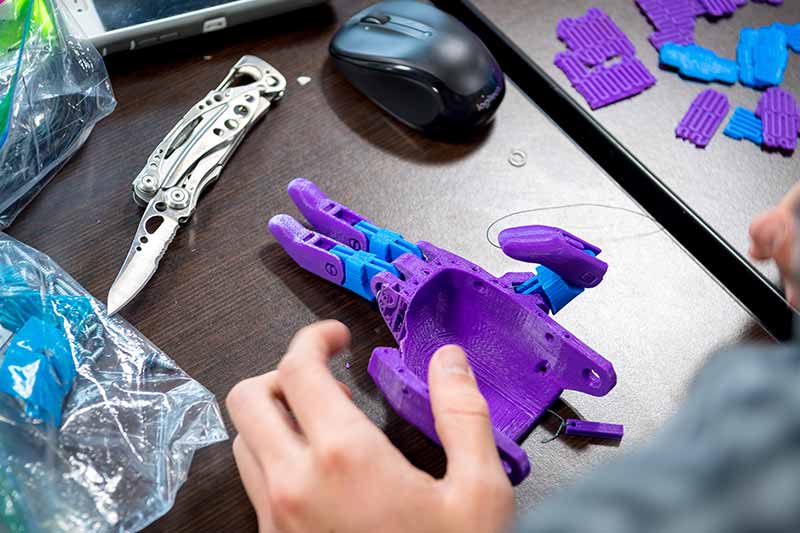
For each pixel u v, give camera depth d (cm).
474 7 86
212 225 69
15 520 52
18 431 54
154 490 55
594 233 72
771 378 25
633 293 68
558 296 62
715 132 79
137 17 76
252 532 54
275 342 63
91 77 73
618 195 75
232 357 62
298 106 78
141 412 58
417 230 71
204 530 54
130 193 70
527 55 83
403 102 75
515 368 60
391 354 52
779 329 71
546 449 59
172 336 63
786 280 55
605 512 24
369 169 74
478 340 61
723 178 76
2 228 67
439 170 75
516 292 61
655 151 78
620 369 64
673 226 77
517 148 77
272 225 66
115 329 62
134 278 64
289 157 74
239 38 81
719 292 69
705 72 82
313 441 43
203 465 57
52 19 71
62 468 55
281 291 66
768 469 23
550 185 75
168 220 67
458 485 43
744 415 25
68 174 71
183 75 78
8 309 60
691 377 64
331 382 46
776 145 78
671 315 67
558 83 81
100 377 59
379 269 62
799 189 57
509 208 73
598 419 61
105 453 56
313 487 42
